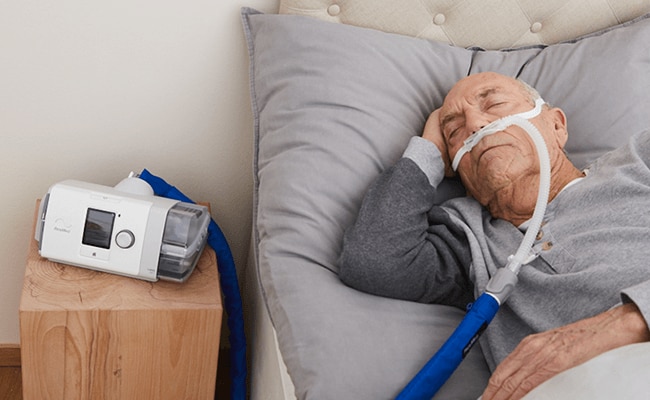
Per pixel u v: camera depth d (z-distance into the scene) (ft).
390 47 5.51
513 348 4.33
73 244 5.09
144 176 5.75
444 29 5.89
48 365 4.99
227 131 6.15
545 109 5.07
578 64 5.68
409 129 5.33
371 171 5.10
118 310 4.92
